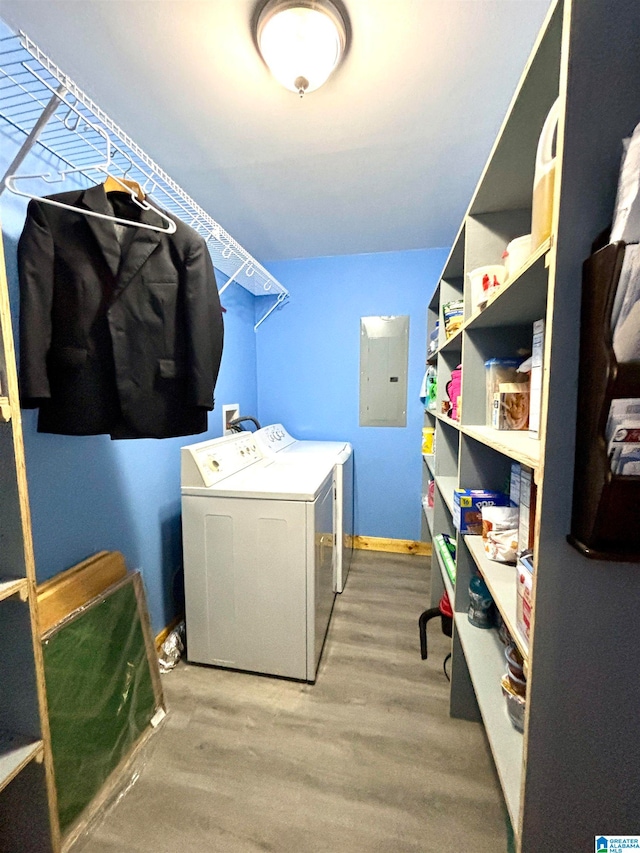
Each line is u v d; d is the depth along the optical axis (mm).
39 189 1146
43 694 818
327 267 2744
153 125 1293
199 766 1164
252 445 2020
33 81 991
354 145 1421
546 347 525
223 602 1555
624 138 460
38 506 1153
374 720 1327
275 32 927
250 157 1490
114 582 1320
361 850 939
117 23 926
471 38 982
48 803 833
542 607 539
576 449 519
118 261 1050
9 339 748
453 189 1759
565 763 553
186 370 1131
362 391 2797
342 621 1928
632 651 529
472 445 1226
